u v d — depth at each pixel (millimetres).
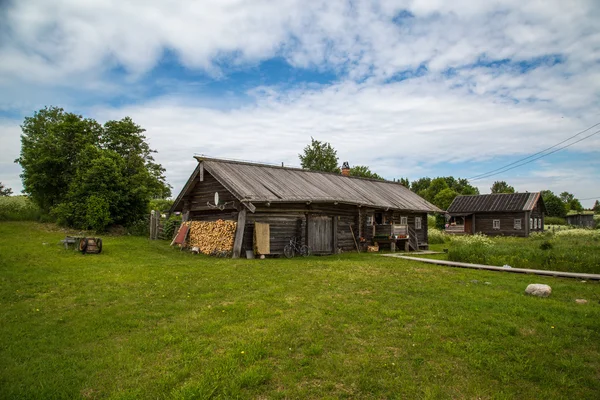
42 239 18391
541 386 5152
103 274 11688
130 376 5293
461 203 46844
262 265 14125
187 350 6090
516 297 9336
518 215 41500
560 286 10820
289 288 10203
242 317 7672
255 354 5879
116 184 23859
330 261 15992
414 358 5883
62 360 5770
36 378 5199
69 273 11711
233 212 18547
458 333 6840
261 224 18000
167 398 4719
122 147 28828
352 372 5445
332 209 21766
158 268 13023
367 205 22766
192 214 21891
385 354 6035
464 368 5617
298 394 4875
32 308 8258
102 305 8586
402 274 12664
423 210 27797
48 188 25188
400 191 30750
